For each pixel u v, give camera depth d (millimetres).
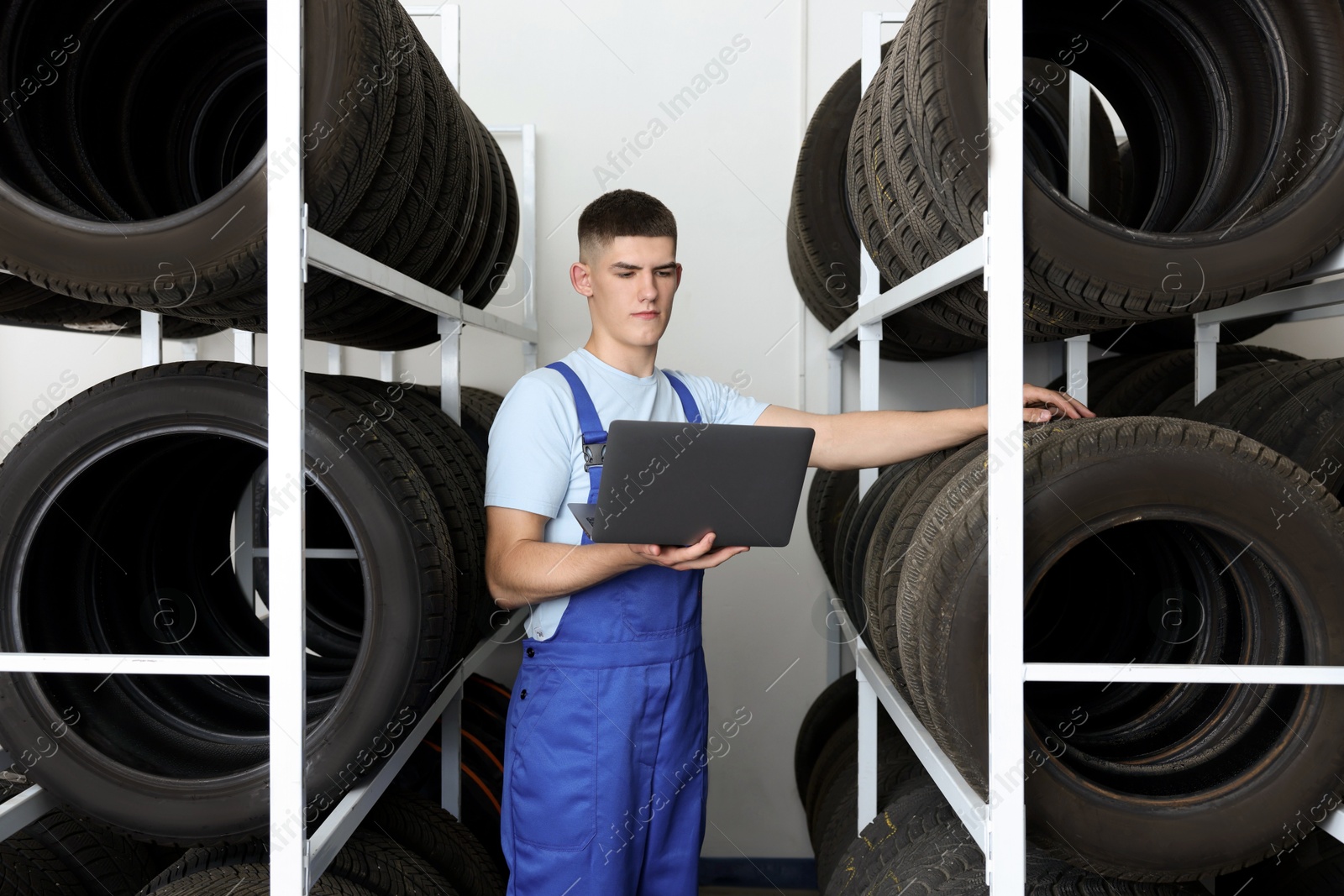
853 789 2100
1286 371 1333
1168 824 1022
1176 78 1329
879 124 1333
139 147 1398
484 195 1756
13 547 1208
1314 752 1015
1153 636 1382
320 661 1802
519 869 1435
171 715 1410
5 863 1416
